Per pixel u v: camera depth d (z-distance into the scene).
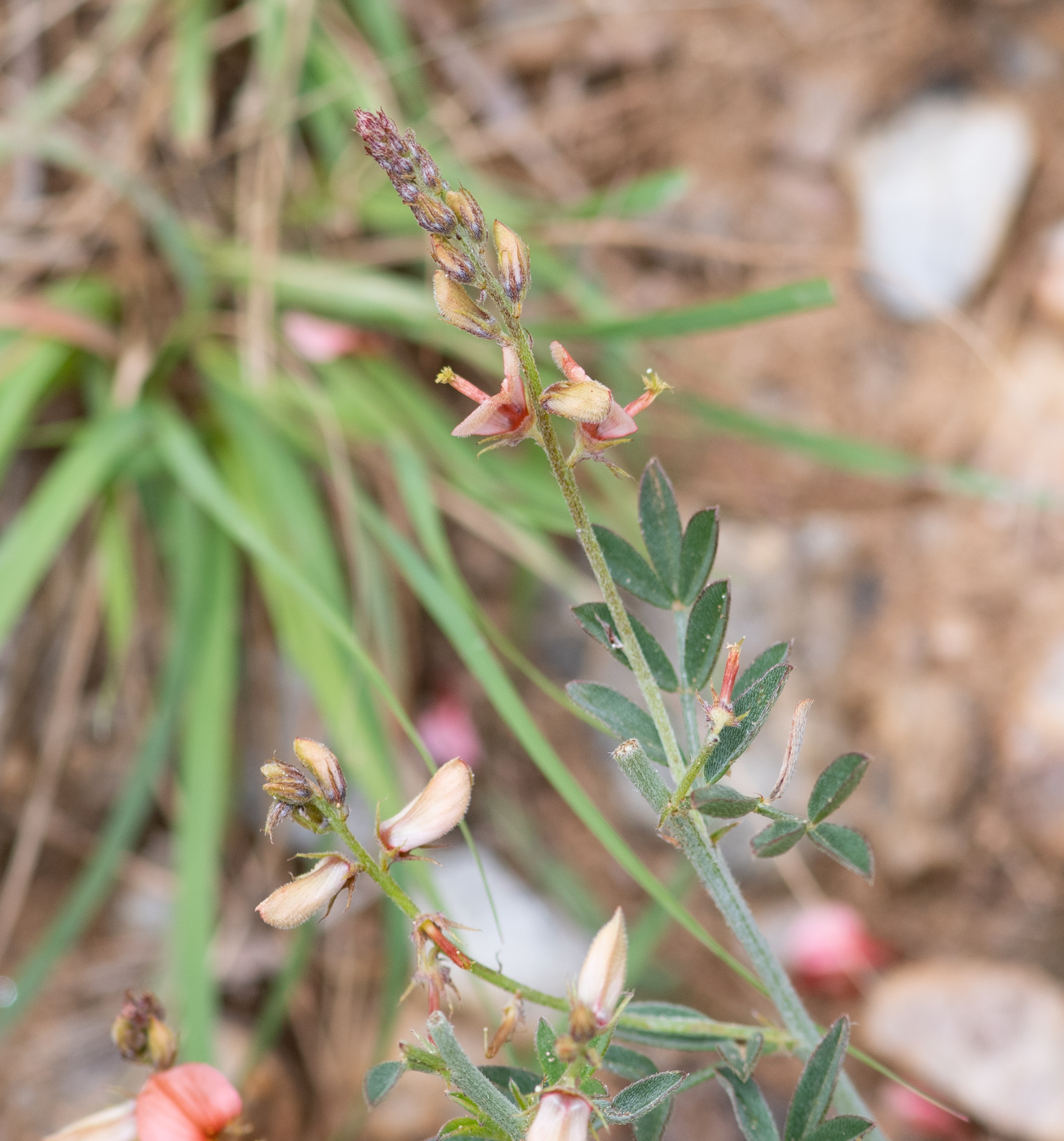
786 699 0.63
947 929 0.62
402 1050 0.34
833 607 0.65
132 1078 0.55
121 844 0.52
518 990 0.34
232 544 0.60
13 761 0.61
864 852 0.35
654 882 0.42
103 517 0.62
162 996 0.55
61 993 0.58
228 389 0.64
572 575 0.62
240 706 0.63
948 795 0.63
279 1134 0.56
